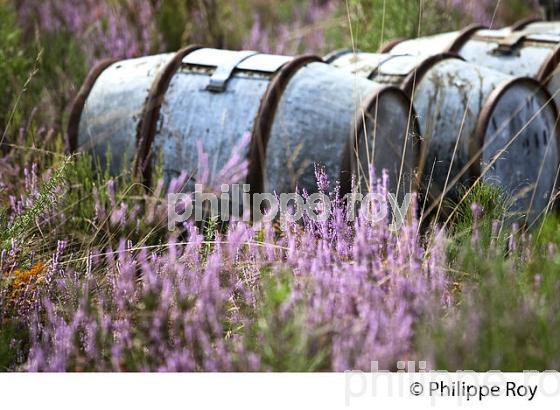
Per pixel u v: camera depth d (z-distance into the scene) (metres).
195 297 10.97
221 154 14.96
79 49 22.75
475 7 26.89
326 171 14.41
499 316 9.85
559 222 15.15
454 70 16.75
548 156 17.33
